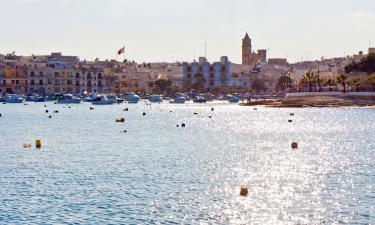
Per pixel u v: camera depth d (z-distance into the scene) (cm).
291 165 7325
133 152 8694
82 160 7800
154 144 9944
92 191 5672
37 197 5434
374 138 10894
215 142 10331
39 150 9056
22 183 6103
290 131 12850
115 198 5372
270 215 4800
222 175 6569
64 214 4844
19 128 13988
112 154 8450
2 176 6531
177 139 10925
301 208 5006
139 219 4697
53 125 14975
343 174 6581
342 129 13150
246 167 7162
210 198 5372
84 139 10925
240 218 4728
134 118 18175
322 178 6350
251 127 14150
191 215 4806
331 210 4928
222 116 19012
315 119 16712
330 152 8694
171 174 6625
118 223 4594
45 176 6519
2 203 5206
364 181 6122
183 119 17600
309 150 9006
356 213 4828
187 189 5769
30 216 4791
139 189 5762
